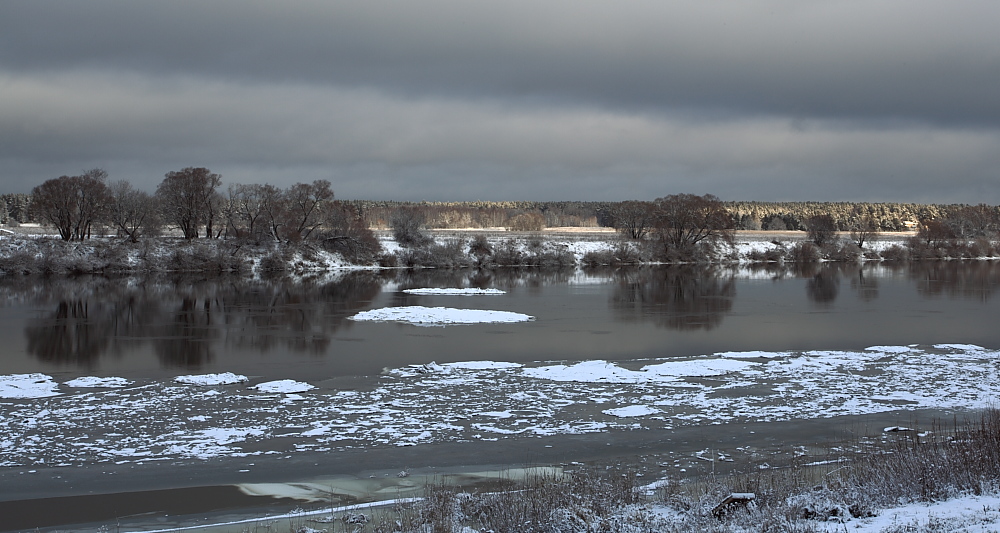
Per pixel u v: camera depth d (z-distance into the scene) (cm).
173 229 11706
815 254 12562
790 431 2223
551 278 8788
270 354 3597
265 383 2831
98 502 1655
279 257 9400
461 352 3675
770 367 3200
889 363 3300
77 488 1742
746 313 5397
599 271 10050
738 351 3728
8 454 1973
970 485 1413
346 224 10425
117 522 1538
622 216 13225
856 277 9019
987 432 1767
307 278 8400
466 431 2220
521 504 1419
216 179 9762
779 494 1433
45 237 8900
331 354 3600
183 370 3180
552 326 4644
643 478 1792
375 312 5084
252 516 1568
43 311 5231
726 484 1572
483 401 2583
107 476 1820
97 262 8488
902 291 7156
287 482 1788
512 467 1897
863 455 1936
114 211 9369
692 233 12706
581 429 2245
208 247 9250
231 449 2036
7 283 7169
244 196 9894
